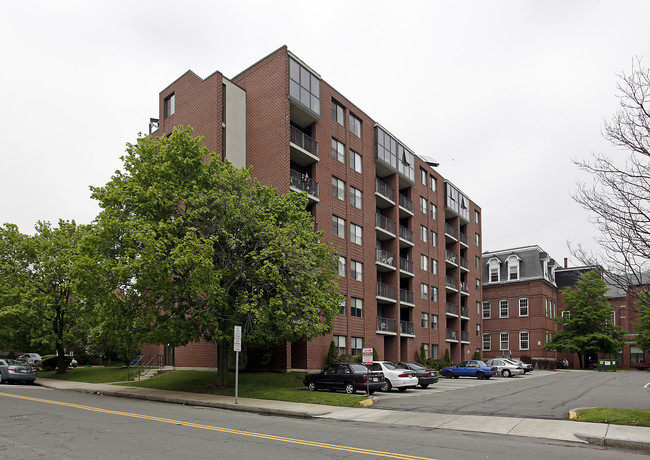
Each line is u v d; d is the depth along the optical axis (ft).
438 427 43.65
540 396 70.44
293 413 52.44
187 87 110.52
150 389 79.61
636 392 76.48
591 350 185.57
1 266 104.83
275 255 69.82
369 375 69.46
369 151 128.57
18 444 32.50
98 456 29.12
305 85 107.14
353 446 33.06
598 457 30.63
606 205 42.45
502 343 211.20
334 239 110.32
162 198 67.97
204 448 31.78
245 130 107.86
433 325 155.33
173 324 66.39
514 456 30.40
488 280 223.10
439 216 167.94
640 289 45.42
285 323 69.41
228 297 71.10
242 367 102.32
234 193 72.18
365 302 118.32
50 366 131.34
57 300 109.09
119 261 64.13
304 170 111.14
